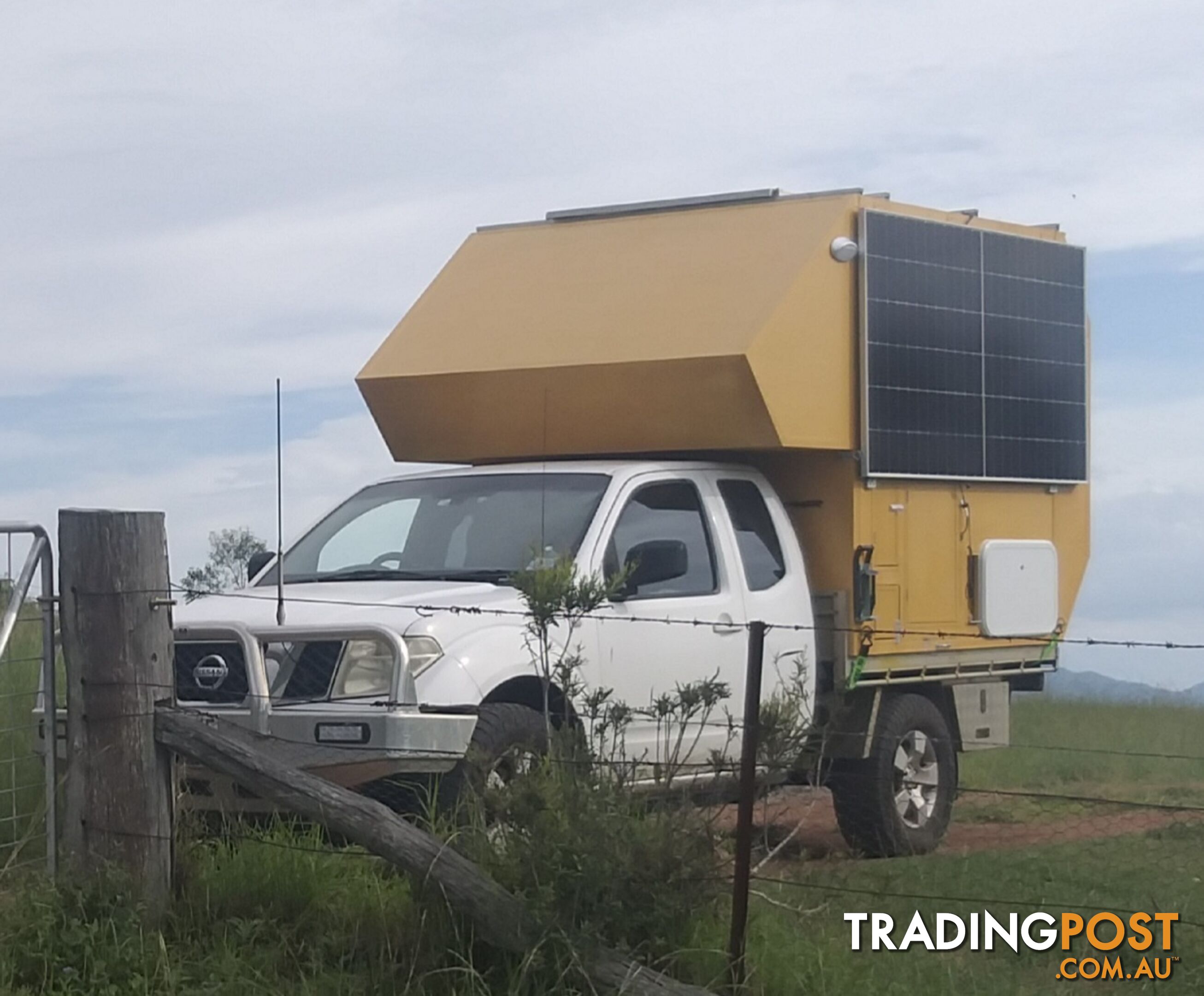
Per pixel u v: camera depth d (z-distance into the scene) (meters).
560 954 6.47
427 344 11.32
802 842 11.18
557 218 11.74
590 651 9.08
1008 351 11.84
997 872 9.12
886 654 10.88
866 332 10.70
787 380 10.25
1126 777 13.59
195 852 7.57
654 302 10.70
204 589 9.41
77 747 7.41
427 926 6.82
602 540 9.52
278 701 8.37
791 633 10.39
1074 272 12.45
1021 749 14.02
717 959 6.56
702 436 10.34
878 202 10.91
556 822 6.65
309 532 10.59
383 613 8.57
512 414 10.95
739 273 10.57
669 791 7.02
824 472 10.80
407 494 10.41
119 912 7.02
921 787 11.05
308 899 7.39
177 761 7.52
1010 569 11.77
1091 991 6.91
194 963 6.85
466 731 8.17
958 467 11.39
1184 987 7.01
